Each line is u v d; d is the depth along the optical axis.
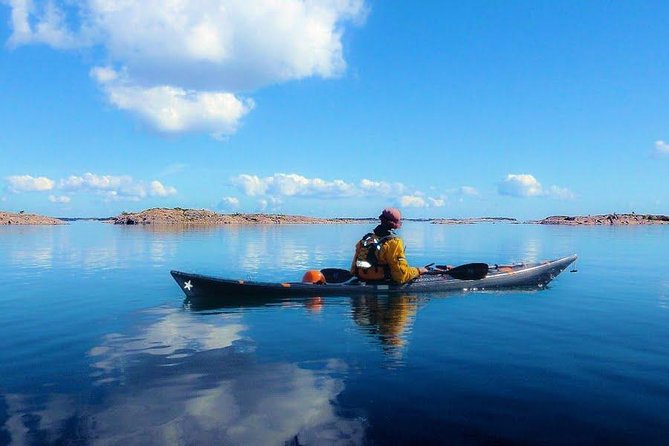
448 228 51.00
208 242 23.55
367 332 5.51
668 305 7.25
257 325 5.90
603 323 5.95
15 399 3.51
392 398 3.50
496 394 3.56
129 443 2.84
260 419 3.16
